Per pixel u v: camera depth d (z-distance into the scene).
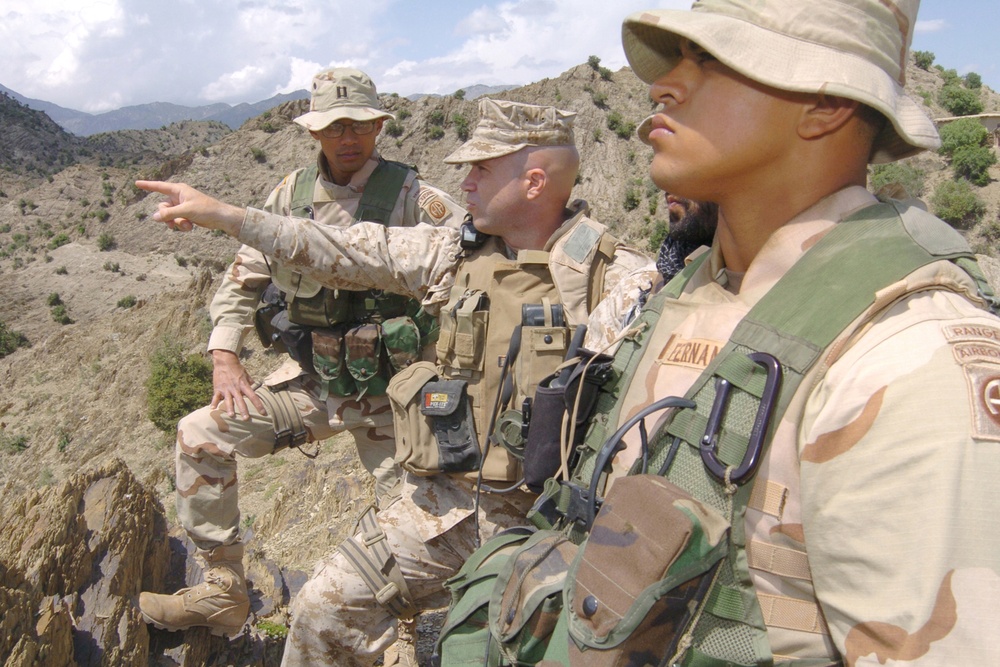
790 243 1.08
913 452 0.82
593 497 1.20
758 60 1.01
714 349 1.11
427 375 2.41
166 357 49.06
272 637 4.66
